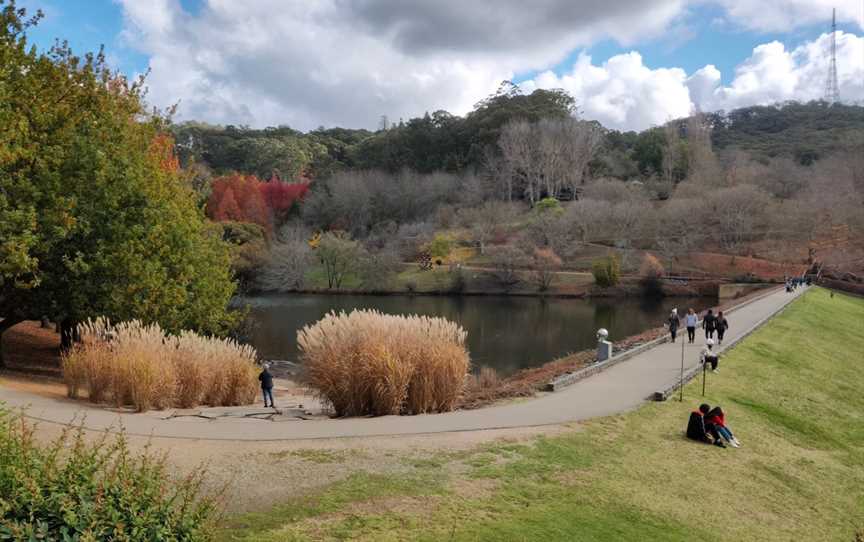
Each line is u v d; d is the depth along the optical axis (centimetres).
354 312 1559
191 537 491
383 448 1077
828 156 11819
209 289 2620
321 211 10544
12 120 1788
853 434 1733
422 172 13262
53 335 3366
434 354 1448
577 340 4434
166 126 2959
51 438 1002
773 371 2284
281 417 1391
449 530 755
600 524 844
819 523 1052
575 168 11762
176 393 1548
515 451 1099
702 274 8112
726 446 1336
